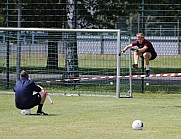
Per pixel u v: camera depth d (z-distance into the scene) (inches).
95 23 2714.1
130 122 1326.3
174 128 1226.0
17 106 1467.8
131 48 1910.7
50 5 2559.1
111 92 2231.8
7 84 2333.9
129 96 2065.7
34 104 1456.7
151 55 1886.1
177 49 2591.0
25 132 1157.1
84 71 2326.5
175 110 1609.3
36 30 2126.0
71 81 2316.7
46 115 1460.4
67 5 2468.0
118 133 1143.6
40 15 2487.7
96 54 2491.4
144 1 2561.5
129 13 2714.1
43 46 2390.5
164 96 2116.1
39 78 2400.3
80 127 1235.2
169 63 2810.0
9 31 2301.9
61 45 2362.2
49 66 2418.8
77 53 2349.9
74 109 1616.6
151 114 1501.0
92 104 1769.2
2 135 1115.9
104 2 2687.0
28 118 1392.7
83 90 2285.9
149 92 2277.3
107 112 1542.8
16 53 2353.6
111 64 2541.8
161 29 2421.3
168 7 2645.2
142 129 1205.1
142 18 2369.6
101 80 2389.3
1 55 2389.3
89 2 2679.6
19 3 2379.4
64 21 2485.2
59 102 1825.8
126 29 2704.2
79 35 2426.2
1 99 1908.2
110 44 2487.7
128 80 2319.1
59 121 1339.8
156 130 1191.6
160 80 2471.7
